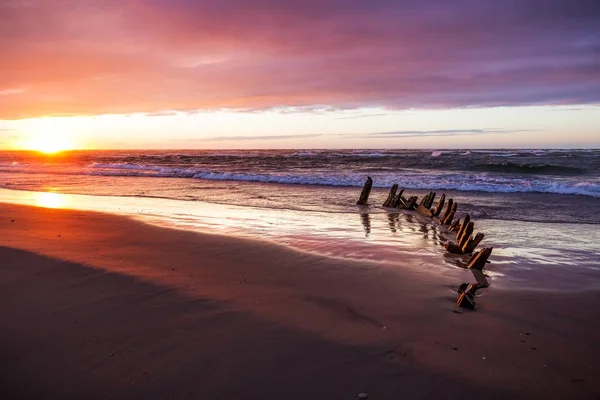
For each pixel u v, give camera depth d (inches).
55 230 375.9
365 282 247.4
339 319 191.5
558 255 321.4
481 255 275.3
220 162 1686.8
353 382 140.6
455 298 225.8
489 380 145.3
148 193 721.6
